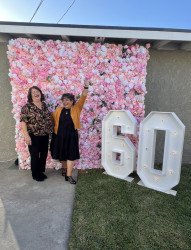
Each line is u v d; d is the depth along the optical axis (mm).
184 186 3727
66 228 2725
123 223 2783
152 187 3627
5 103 4477
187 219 2865
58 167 4352
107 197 3357
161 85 4500
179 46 4262
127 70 4004
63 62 3922
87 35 3502
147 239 2521
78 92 4047
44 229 2701
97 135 4285
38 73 3951
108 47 3928
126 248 2387
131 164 3838
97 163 4414
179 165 3348
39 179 3877
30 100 3582
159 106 4590
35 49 3857
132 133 3736
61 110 3629
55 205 3182
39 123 3537
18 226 2750
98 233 2613
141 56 3955
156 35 3525
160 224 2770
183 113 4641
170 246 2422
